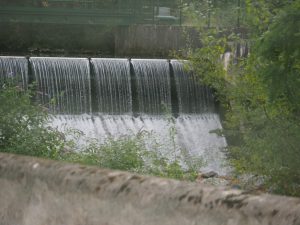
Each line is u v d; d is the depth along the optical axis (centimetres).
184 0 3164
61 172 438
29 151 1546
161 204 382
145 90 2952
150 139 2191
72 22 3525
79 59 2909
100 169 427
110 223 406
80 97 2884
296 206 334
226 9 2648
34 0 3522
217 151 2466
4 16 3497
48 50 3541
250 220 345
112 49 3550
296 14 1498
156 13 3575
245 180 1795
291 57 1522
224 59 2394
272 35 1520
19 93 1853
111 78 2923
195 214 367
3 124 1590
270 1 1788
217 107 2958
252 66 1764
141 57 3447
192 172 1830
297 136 1645
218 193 363
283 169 1648
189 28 3297
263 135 1712
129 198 397
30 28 3522
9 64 2805
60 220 434
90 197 416
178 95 2956
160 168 1731
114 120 2869
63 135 1795
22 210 457
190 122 2889
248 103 1891
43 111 1698
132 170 1614
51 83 2855
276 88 1562
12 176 463
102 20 3525
